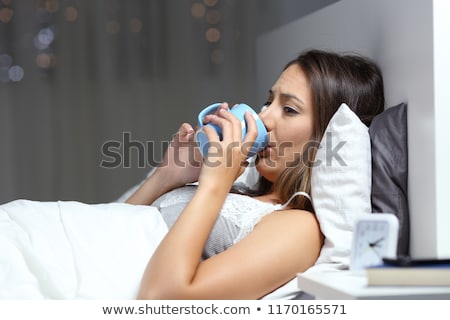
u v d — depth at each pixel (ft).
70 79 11.14
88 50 11.14
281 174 5.17
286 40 7.53
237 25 11.19
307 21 6.93
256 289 4.22
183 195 5.13
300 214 4.65
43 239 4.49
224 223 4.67
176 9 11.14
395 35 4.97
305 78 5.14
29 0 11.03
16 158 11.16
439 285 3.37
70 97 11.17
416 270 3.38
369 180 4.61
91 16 11.09
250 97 11.23
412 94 4.61
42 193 11.21
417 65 4.52
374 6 5.39
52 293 4.28
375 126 4.79
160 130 11.23
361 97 5.16
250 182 6.23
